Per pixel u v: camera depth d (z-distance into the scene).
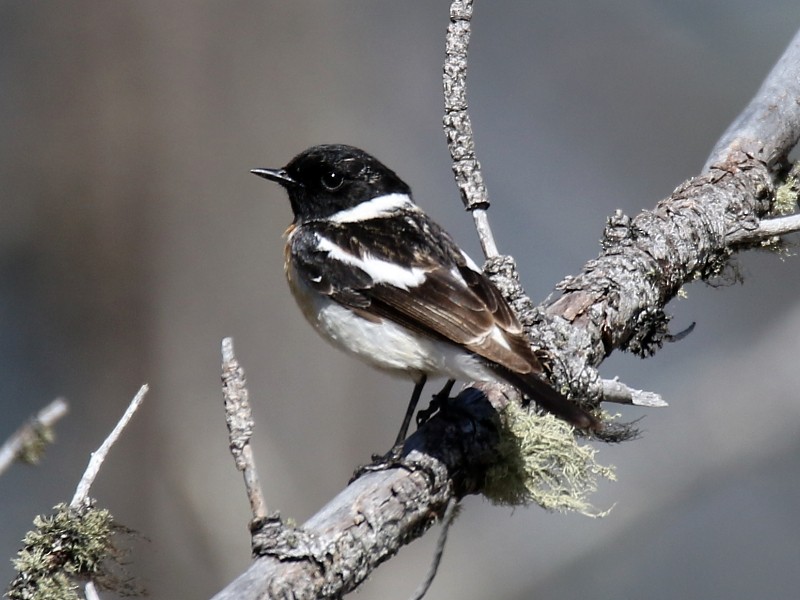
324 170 8.02
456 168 7.66
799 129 8.89
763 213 8.52
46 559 6.02
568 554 13.37
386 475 6.00
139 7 14.81
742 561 14.45
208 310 14.68
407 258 7.27
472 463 6.33
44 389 14.88
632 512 12.78
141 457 14.48
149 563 13.95
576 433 7.02
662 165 16.19
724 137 8.77
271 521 5.44
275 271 14.67
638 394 6.98
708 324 15.23
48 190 14.95
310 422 14.37
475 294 6.91
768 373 12.78
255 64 14.91
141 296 14.78
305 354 14.51
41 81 14.98
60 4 14.95
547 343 6.91
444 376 7.17
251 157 14.84
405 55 16.14
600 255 7.76
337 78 15.26
